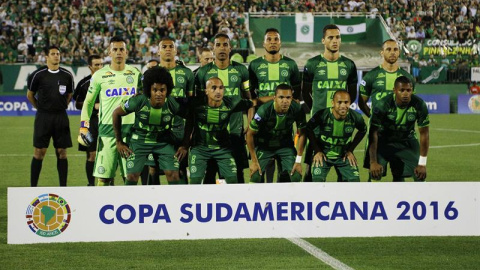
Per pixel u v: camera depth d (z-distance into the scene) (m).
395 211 6.81
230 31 28.70
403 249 6.63
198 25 29.14
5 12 28.66
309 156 8.85
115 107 8.48
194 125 8.09
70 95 9.91
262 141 8.25
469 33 30.91
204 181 8.81
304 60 29.41
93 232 6.62
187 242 6.92
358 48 31.05
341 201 6.76
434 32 31.14
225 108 7.92
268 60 8.98
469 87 27.73
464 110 26.50
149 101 7.57
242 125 8.52
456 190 6.87
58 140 9.77
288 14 31.22
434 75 27.73
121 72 8.60
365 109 9.20
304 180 8.98
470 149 15.50
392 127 8.30
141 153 7.84
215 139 8.04
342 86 9.15
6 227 7.64
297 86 9.13
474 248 6.64
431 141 17.11
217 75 8.59
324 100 9.17
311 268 5.98
